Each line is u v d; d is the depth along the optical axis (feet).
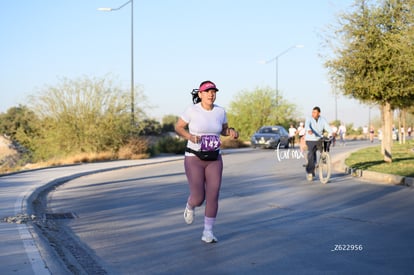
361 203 35.99
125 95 96.63
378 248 22.59
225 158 90.74
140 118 99.66
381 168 56.39
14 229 26.94
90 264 20.65
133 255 22.08
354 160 70.08
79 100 94.99
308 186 46.57
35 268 19.36
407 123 228.84
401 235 25.35
